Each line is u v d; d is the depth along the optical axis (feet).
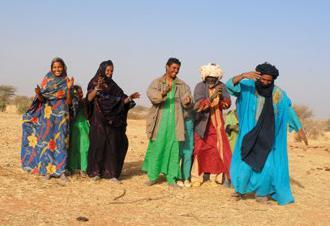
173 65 30.22
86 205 24.84
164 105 30.55
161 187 30.58
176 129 30.42
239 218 24.17
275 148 27.63
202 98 31.01
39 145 31.01
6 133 54.90
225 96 31.60
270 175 27.30
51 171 30.58
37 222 21.30
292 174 39.65
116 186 29.91
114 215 23.36
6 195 25.49
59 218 22.15
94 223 21.84
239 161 27.71
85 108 31.32
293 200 27.76
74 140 31.89
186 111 31.27
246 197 29.09
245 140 27.35
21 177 29.91
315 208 27.25
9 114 102.78
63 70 31.37
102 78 30.78
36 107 31.50
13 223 20.89
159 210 24.91
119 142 31.65
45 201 24.99
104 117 30.96
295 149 65.46
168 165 30.78
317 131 113.19
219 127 31.76
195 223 22.88
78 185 29.25
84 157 31.60
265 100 27.43
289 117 27.78
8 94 158.10
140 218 23.15
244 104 27.78
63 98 30.94
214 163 31.73
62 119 30.66
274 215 25.12
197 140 31.68
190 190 30.30
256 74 26.50
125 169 36.73
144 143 55.77
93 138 31.04
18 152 40.40
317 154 58.80
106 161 31.35
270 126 27.30
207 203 27.04
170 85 30.50
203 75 31.27
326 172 41.60
